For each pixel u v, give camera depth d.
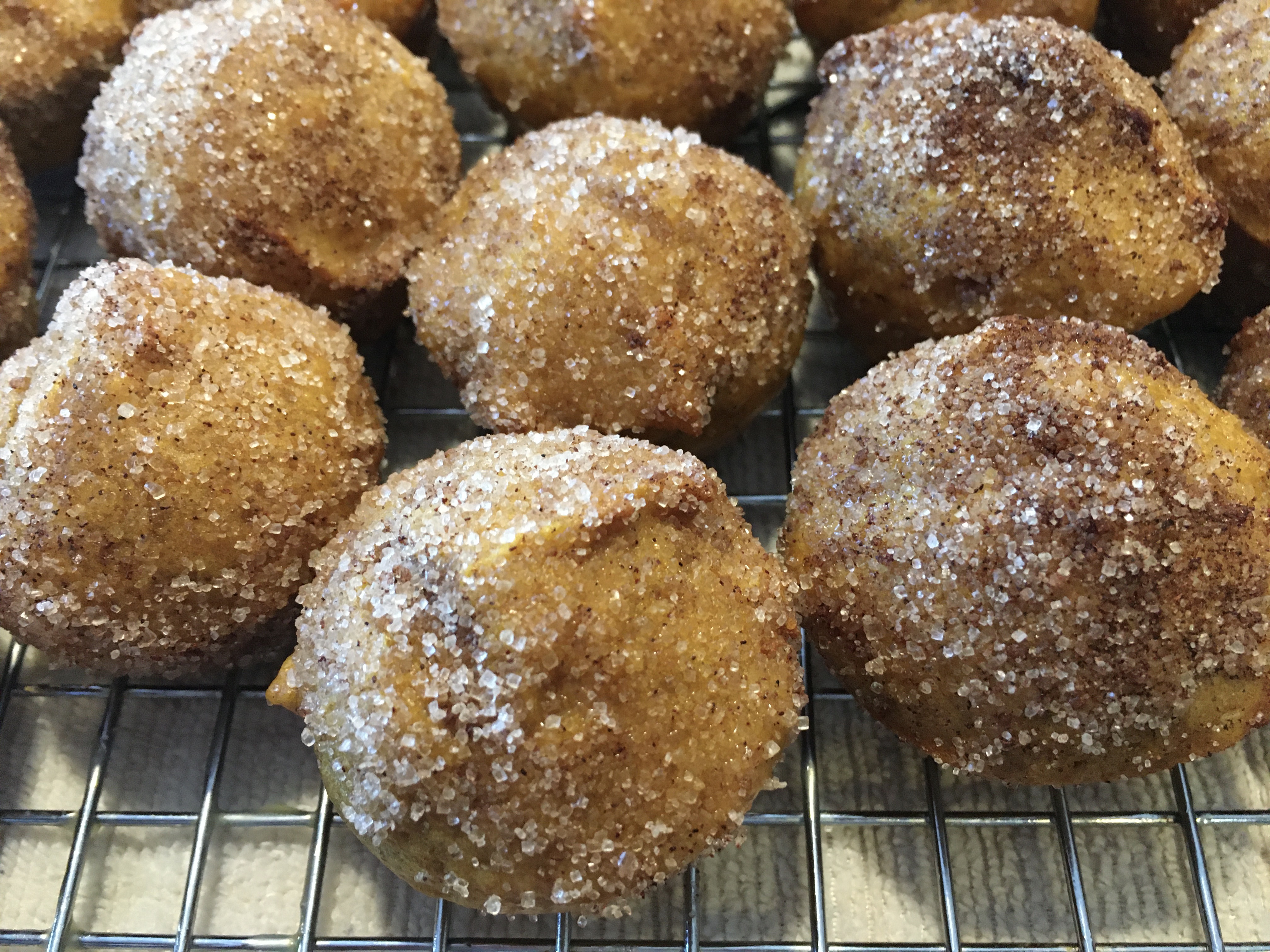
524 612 0.08
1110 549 0.09
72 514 0.09
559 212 0.10
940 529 0.09
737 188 0.11
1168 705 0.09
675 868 0.09
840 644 0.10
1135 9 0.13
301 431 0.10
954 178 0.10
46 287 0.14
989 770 0.09
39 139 0.13
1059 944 0.10
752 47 0.13
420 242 0.12
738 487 0.12
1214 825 0.10
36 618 0.10
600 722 0.08
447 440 0.13
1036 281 0.11
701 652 0.09
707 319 0.10
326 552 0.10
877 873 0.10
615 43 0.12
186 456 0.09
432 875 0.09
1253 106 0.11
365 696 0.08
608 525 0.08
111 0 0.13
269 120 0.11
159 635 0.10
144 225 0.11
